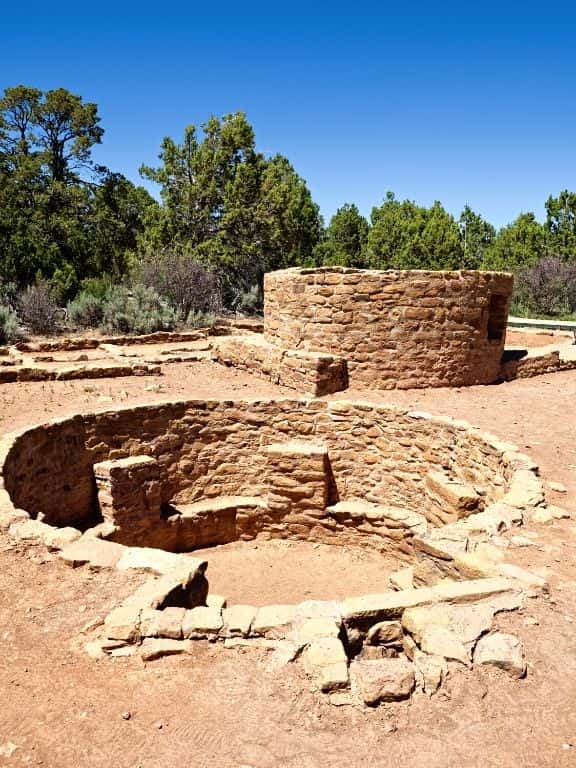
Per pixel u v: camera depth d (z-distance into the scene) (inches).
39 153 1482.5
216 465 430.6
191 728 133.9
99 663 156.2
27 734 132.4
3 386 473.1
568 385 525.7
